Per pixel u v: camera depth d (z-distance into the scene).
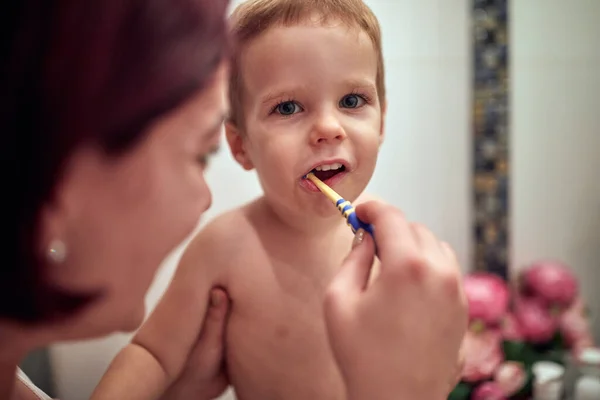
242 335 0.53
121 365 0.51
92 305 0.27
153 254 0.28
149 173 0.25
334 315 0.31
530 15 1.05
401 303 0.29
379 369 0.29
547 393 0.87
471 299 0.90
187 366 0.55
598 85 1.07
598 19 1.05
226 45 0.27
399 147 1.04
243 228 0.54
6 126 0.22
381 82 0.53
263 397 0.54
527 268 1.06
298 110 0.46
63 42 0.22
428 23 1.02
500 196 1.04
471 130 1.05
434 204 1.07
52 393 0.84
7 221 0.23
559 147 1.09
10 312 0.25
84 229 0.25
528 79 1.07
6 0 0.22
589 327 1.08
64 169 0.23
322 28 0.45
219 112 0.27
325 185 0.44
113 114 0.23
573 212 1.11
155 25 0.23
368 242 0.35
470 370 0.89
